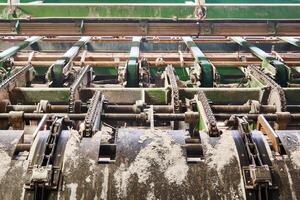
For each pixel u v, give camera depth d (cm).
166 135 214
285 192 186
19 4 451
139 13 456
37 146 202
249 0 701
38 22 475
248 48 518
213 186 188
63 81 390
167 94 343
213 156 199
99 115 270
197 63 402
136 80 398
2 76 398
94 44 607
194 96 322
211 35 485
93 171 191
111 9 454
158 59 470
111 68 554
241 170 193
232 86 445
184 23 477
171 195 185
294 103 360
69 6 452
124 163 195
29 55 507
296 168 194
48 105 301
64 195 184
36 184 183
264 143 207
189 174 192
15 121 272
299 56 534
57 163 194
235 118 250
